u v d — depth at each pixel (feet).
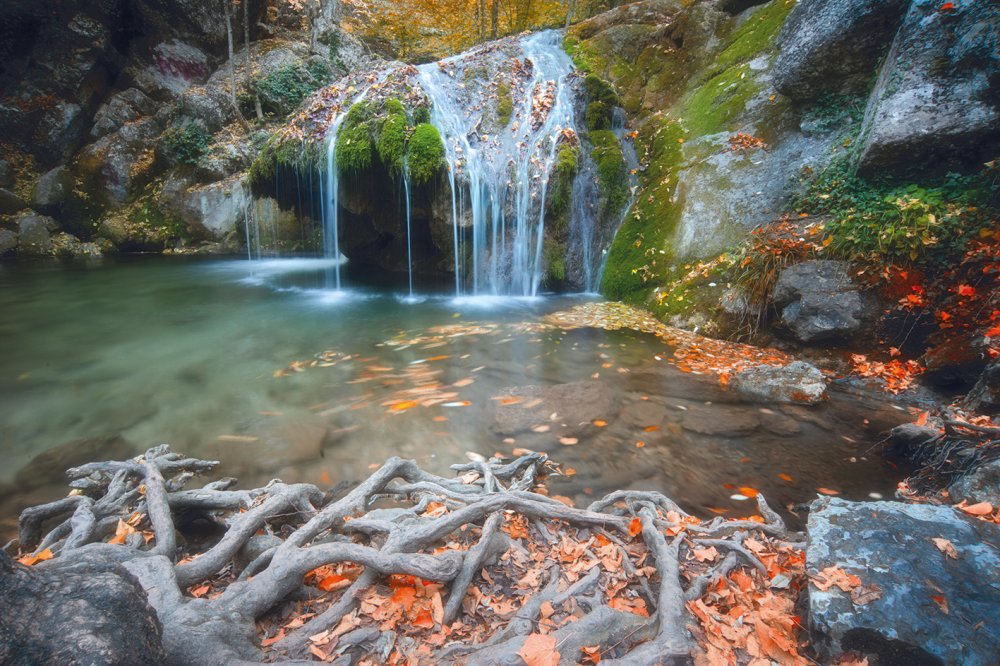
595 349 19.98
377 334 22.40
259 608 6.60
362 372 18.02
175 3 51.88
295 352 20.25
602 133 31.78
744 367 17.67
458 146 29.45
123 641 4.12
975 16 16.88
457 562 7.20
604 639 6.31
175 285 33.81
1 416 15.16
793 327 18.78
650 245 26.84
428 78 33.55
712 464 12.34
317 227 45.47
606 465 12.20
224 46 55.93
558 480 11.57
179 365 19.03
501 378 17.30
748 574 7.80
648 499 10.03
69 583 4.26
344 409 15.16
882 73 20.62
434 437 13.47
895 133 18.11
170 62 53.47
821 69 22.84
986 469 9.64
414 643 6.38
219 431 14.02
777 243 20.20
